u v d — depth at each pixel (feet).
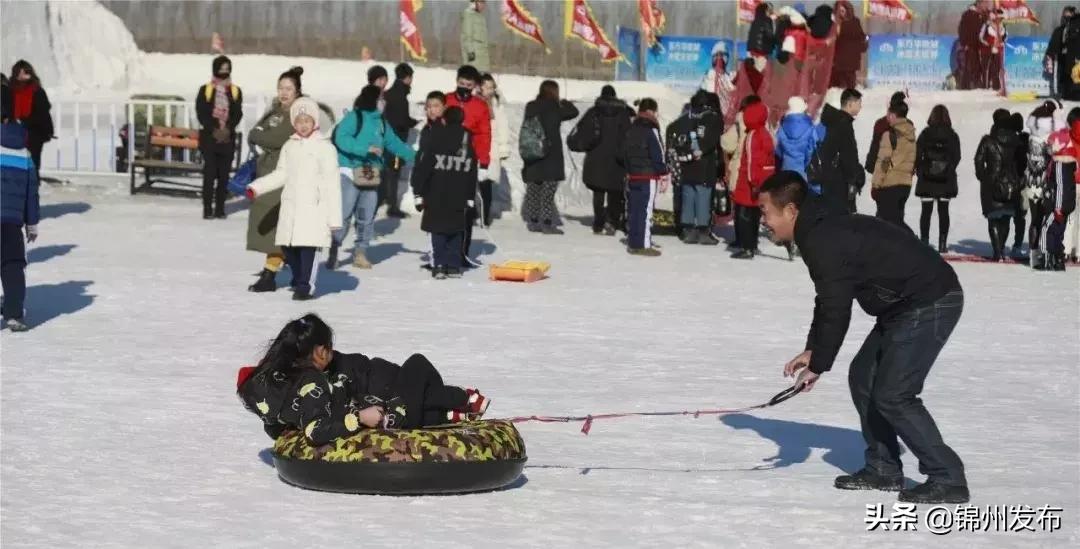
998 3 149.79
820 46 115.65
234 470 33.76
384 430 31.65
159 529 28.35
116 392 43.04
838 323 30.99
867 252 30.89
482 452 31.50
